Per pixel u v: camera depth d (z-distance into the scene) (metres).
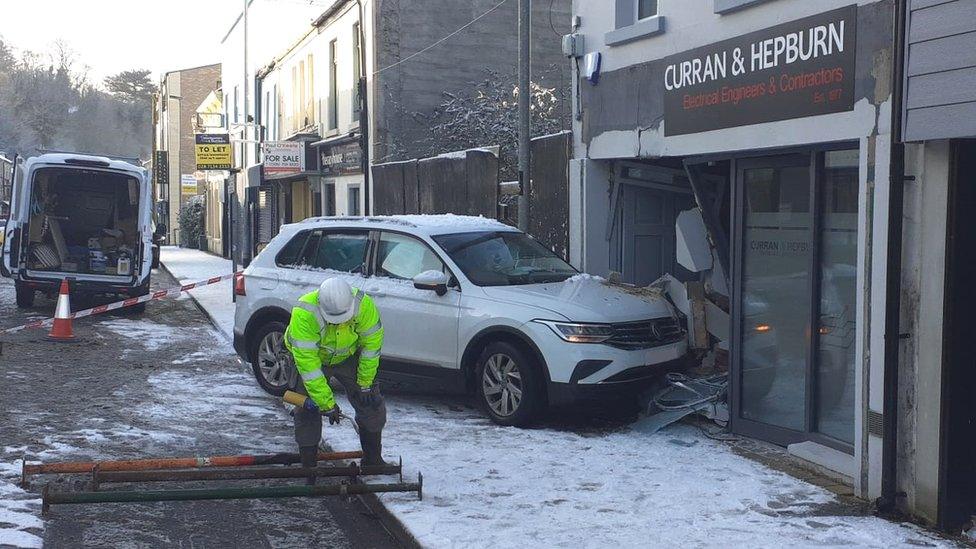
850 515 6.15
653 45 9.17
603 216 10.45
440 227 9.60
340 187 22.36
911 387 6.05
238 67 35.88
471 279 8.98
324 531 6.12
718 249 9.37
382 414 6.71
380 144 19.52
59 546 5.59
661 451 7.75
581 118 10.55
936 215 5.82
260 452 7.89
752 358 8.20
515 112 18.33
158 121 63.03
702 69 8.39
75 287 16.89
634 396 8.62
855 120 6.58
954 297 5.74
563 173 10.94
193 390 10.37
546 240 11.43
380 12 19.42
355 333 6.52
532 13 20.33
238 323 10.32
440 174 14.99
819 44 6.93
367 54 19.84
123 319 16.84
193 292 21.70
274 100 30.22
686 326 9.26
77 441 7.91
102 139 103.75
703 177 9.41
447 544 5.50
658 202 10.68
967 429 5.81
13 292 21.17
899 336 6.06
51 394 9.82
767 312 8.03
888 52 6.26
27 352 12.52
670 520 6.00
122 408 9.28
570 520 5.98
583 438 8.16
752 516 6.10
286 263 10.22
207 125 42.62
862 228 6.49
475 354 8.85
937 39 5.64
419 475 6.34
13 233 16.73
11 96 92.00
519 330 8.40
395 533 5.99
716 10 8.05
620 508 6.24
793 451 7.42
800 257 7.66
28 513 6.02
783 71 7.34
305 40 25.53
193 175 52.75
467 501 6.36
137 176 17.23
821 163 7.37
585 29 10.38
